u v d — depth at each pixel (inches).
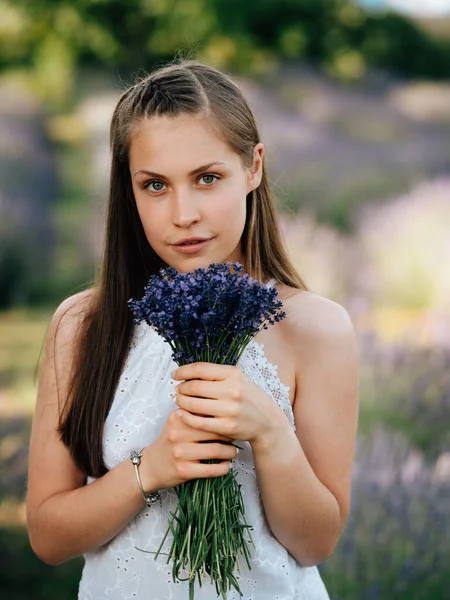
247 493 63.4
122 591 63.6
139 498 59.4
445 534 115.0
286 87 431.5
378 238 300.2
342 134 395.5
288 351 65.4
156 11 425.4
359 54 457.1
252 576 63.1
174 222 60.0
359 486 128.5
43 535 64.3
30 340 246.2
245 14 443.5
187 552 56.0
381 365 196.5
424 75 461.4
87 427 63.8
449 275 287.6
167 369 64.6
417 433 156.9
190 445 56.6
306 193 343.3
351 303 266.7
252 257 68.5
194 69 63.7
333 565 110.2
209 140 59.9
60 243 312.5
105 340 65.6
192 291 53.6
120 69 429.7
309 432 64.9
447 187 327.6
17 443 153.6
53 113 395.2
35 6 416.8
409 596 106.3
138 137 60.4
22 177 336.2
